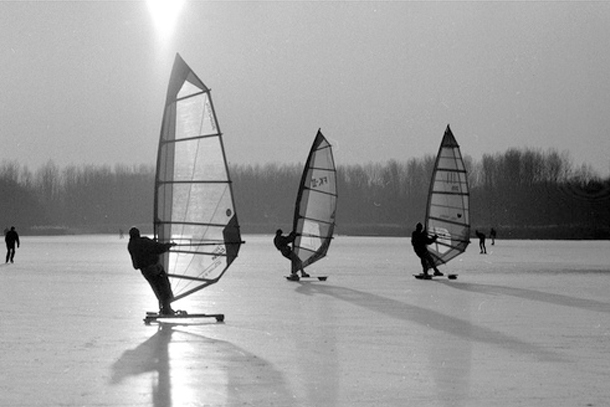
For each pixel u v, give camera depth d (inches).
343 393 1341.0
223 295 2984.7
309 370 1524.4
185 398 1302.9
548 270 4623.5
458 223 4057.6
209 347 1775.3
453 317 2320.4
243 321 2228.1
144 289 3221.0
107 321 2223.2
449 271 4525.1
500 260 5846.5
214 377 1457.9
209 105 2342.5
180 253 2365.9
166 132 2385.6
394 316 2338.8
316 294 3029.0
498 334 1978.3
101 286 3368.6
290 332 2011.6
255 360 1622.8
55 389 1357.0
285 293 3068.4
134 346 1790.1
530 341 1870.1
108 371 1504.7
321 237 3892.7
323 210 3892.7
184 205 2370.8
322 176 3882.9
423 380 1439.5
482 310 2497.5
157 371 1507.1
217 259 2346.2
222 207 2340.1
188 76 2363.4
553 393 1339.8
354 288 3312.0
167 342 1845.5
